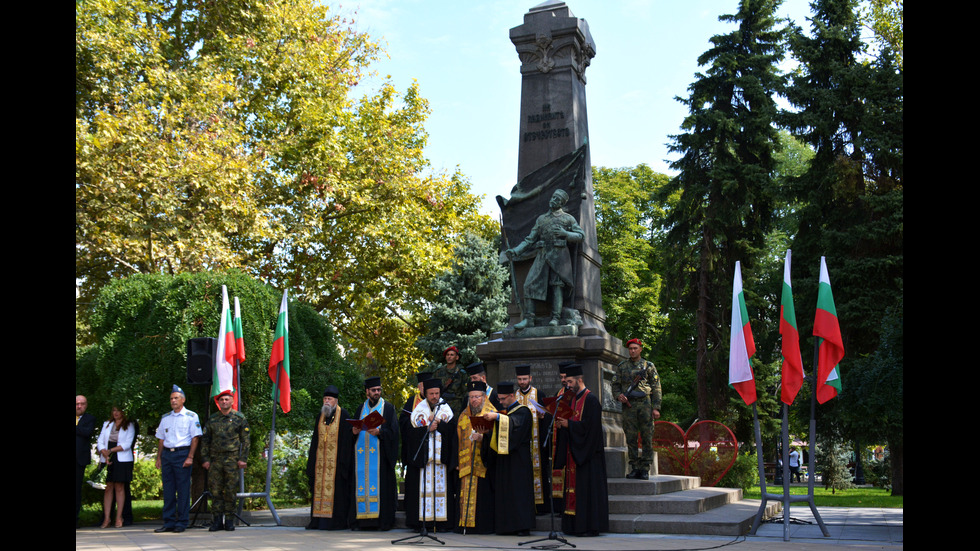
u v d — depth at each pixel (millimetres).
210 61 24047
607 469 12406
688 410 36344
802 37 26969
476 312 23812
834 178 24672
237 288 15086
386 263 26562
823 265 10414
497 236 29125
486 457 10680
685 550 8586
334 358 18250
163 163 19594
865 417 20844
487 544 9406
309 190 26297
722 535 10125
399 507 12898
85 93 22250
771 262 38562
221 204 20844
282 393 12852
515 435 10375
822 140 26188
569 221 13859
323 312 27469
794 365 10289
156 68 22250
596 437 10312
